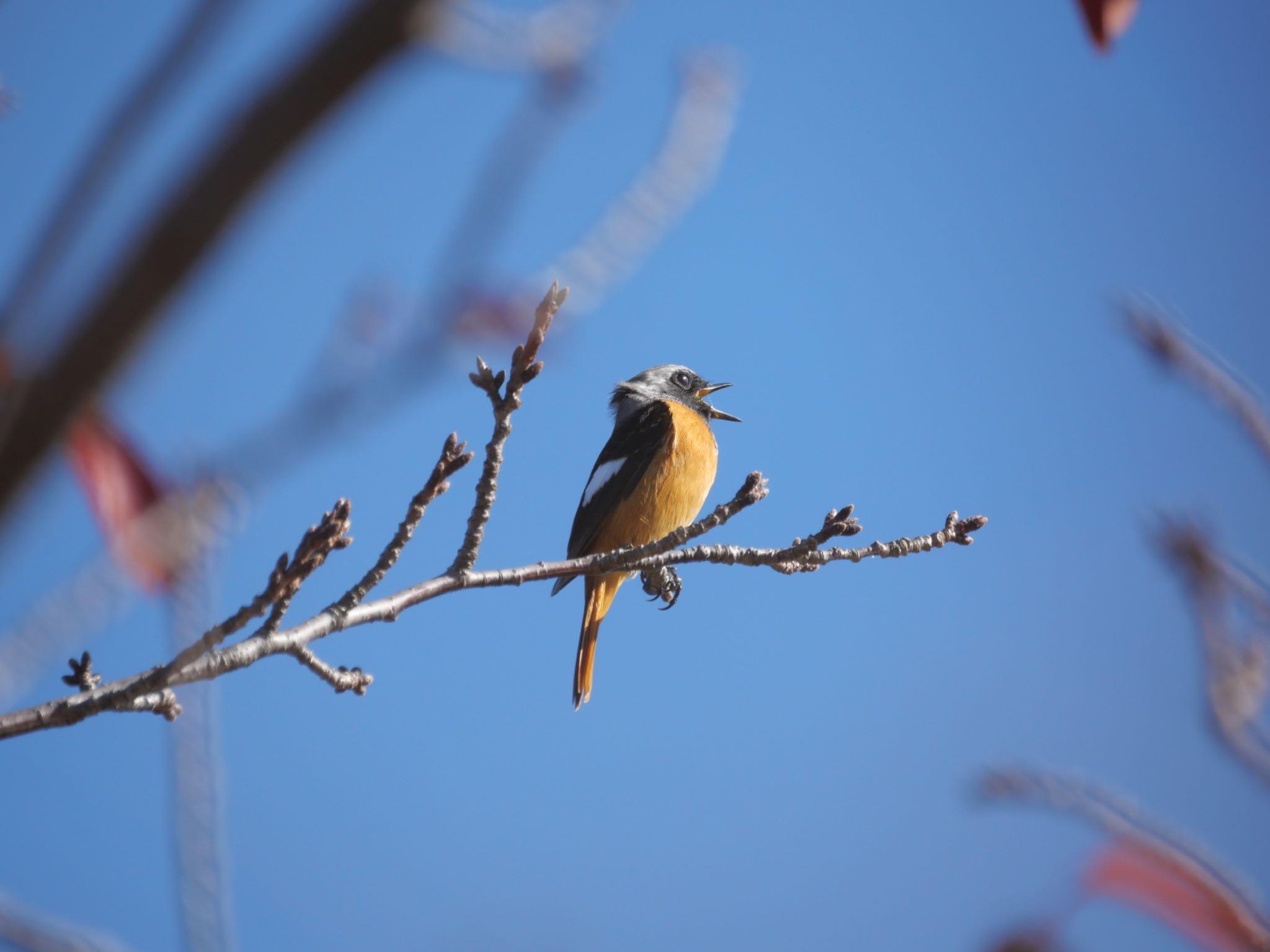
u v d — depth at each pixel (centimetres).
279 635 637
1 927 454
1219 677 584
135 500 403
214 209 207
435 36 212
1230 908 442
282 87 206
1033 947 445
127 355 215
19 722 571
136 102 224
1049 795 467
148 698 598
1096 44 363
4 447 217
